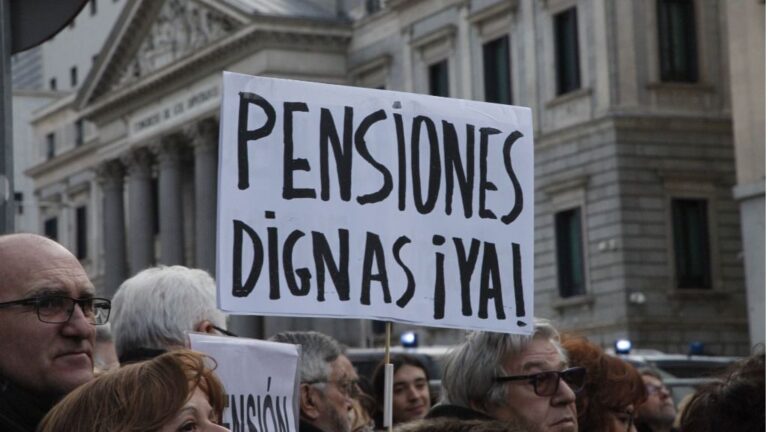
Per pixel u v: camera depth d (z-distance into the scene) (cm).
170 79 7562
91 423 493
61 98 9000
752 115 4294
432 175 739
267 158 703
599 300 5244
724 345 5247
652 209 5238
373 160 725
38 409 595
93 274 8644
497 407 763
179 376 502
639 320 5128
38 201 9269
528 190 761
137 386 497
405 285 721
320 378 894
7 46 819
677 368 2577
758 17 4256
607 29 5253
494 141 757
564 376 765
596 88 5291
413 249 727
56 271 600
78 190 8812
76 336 600
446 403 777
